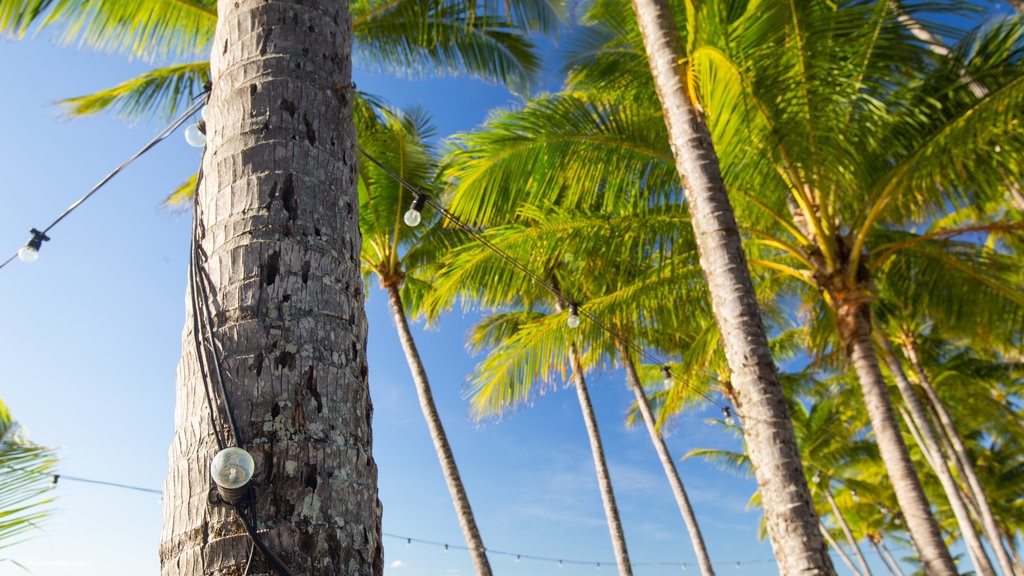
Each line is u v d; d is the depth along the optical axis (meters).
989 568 14.02
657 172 7.52
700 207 5.06
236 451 1.46
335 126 2.02
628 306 8.20
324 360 1.67
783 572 4.16
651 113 7.75
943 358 20.08
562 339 8.48
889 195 7.68
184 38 9.02
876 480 29.83
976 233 8.28
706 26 5.77
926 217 8.61
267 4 2.06
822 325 10.09
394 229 12.05
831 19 6.32
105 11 7.87
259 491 1.49
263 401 1.58
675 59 5.51
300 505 1.50
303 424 1.58
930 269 8.99
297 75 1.98
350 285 1.84
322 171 1.90
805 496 4.24
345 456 1.61
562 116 7.21
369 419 1.79
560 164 7.46
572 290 11.04
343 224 1.90
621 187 7.64
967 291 8.87
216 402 1.59
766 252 10.53
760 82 6.31
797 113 6.70
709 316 8.72
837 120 6.98
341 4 2.26
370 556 1.57
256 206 1.78
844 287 7.86
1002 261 8.67
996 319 8.82
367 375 1.84
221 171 1.85
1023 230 8.15
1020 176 7.54
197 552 1.46
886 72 7.05
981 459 25.41
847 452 23.94
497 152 7.26
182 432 1.63
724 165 6.95
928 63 7.10
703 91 5.68
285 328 1.65
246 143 1.86
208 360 1.64
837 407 21.88
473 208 7.59
